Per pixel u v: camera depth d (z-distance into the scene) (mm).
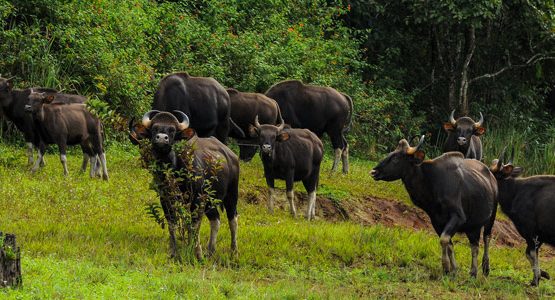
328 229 45719
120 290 30781
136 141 37312
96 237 39156
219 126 54750
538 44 89938
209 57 70375
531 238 40938
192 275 34312
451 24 83000
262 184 55281
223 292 32688
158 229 42219
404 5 88000
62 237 38312
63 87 60906
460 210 39500
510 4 87000
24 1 63031
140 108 63219
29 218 41969
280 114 57250
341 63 81250
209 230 42812
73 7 64250
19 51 60562
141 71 64062
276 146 49875
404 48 90125
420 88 89688
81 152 60375
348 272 39844
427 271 41875
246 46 71250
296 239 43062
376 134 81188
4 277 28797
